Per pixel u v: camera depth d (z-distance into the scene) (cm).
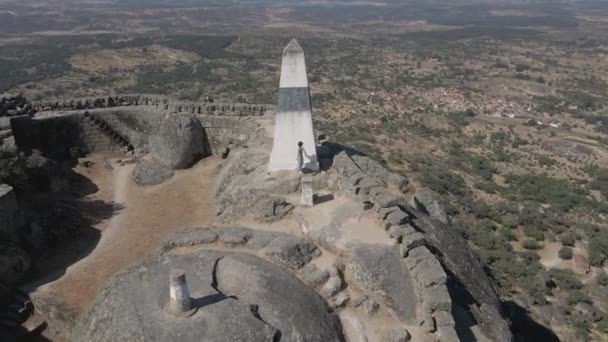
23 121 2703
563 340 3322
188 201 2488
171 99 3092
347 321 1293
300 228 1659
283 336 1115
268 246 1472
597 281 4372
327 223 1633
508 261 4466
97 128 2945
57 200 2309
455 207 5672
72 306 1653
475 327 1497
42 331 1653
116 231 2197
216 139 2941
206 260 1327
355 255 1432
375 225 1608
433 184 6206
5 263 1764
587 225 5588
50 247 2014
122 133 3036
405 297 1338
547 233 5334
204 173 2786
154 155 2900
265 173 2095
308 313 1202
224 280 1265
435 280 1312
